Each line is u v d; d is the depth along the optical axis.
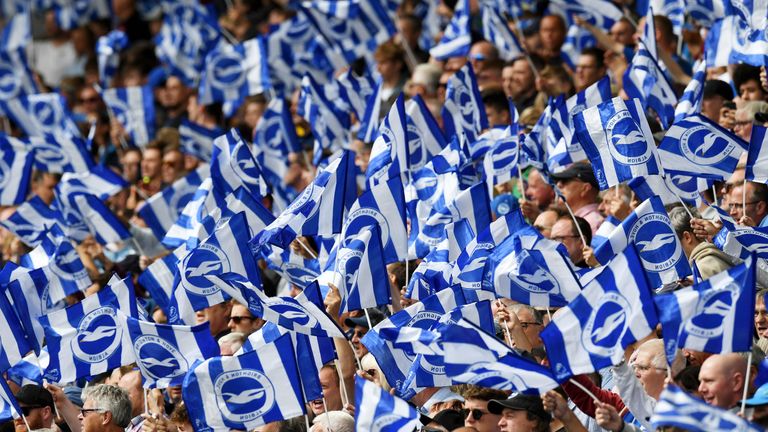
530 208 32.41
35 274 33.12
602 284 22.00
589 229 29.72
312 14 45.75
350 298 27.95
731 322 21.22
